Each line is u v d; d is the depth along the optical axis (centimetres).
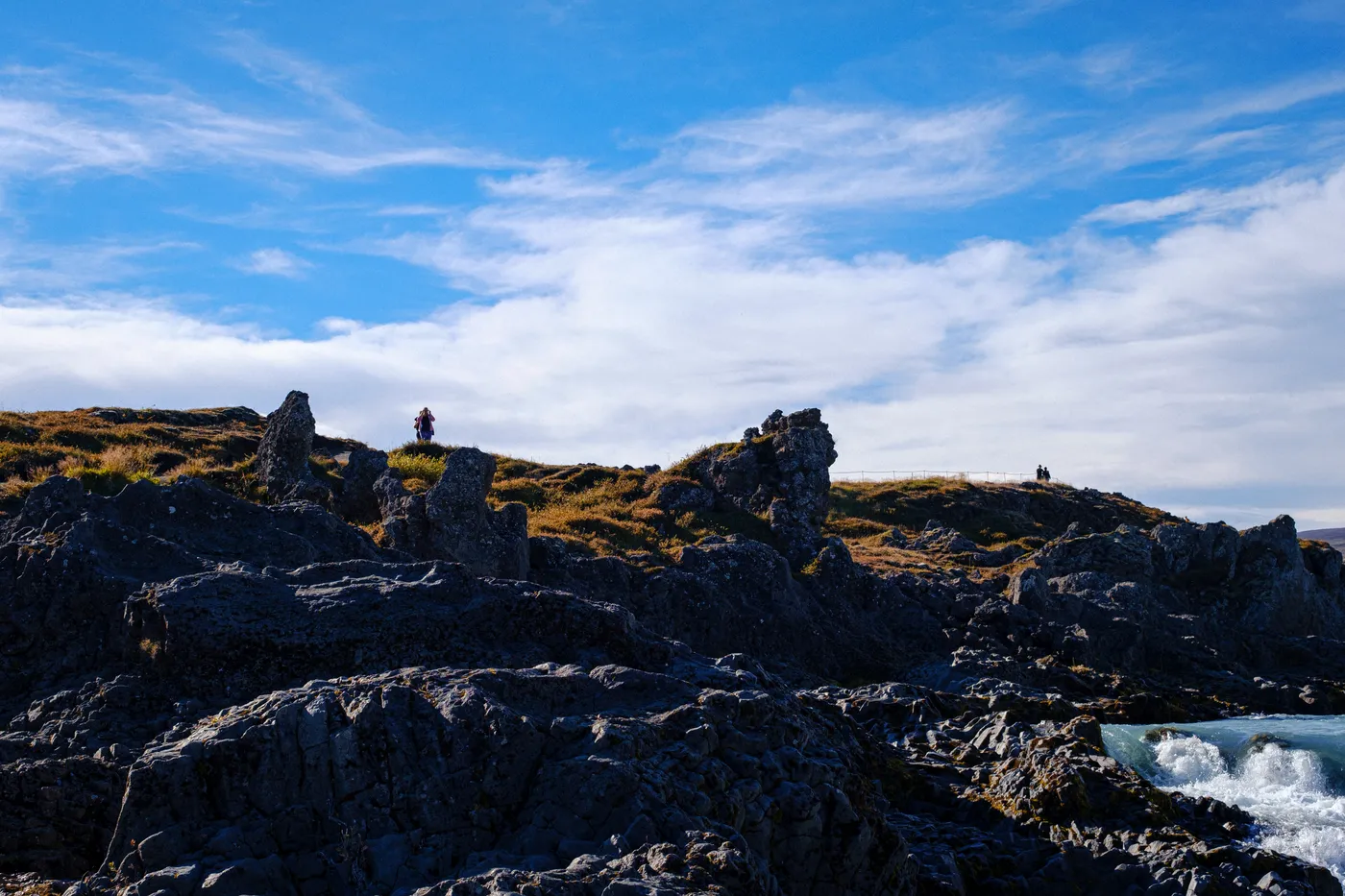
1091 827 1981
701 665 2059
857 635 3991
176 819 1362
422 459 4822
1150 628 4356
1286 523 5456
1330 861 2131
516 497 4994
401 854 1367
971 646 4069
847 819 1609
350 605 1983
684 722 1608
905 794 2156
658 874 1263
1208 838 2027
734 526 4844
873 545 6025
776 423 5494
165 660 1886
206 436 4597
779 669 3591
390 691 1498
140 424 4688
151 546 2208
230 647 1891
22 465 3638
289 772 1409
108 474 3484
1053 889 1827
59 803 1538
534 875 1235
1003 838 1978
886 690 2988
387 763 1432
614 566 3588
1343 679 4488
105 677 1920
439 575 2081
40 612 2066
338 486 3916
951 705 2997
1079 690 3766
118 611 2019
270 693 1672
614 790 1401
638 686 1709
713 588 3703
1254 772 2825
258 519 2475
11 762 1641
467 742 1466
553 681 1658
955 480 8306
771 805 1561
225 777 1384
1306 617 5366
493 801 1438
